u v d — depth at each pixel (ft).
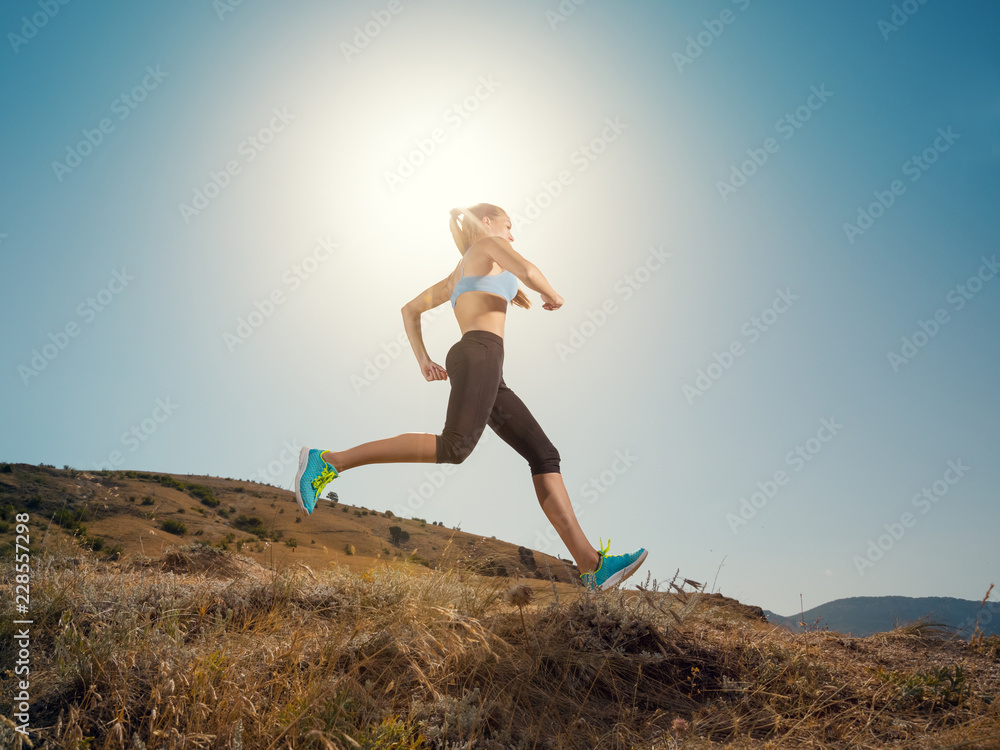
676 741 7.01
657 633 9.48
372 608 9.16
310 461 10.62
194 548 13.29
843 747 7.19
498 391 11.67
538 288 11.46
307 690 6.37
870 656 10.95
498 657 7.75
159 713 6.00
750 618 12.10
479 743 6.40
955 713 8.29
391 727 6.07
